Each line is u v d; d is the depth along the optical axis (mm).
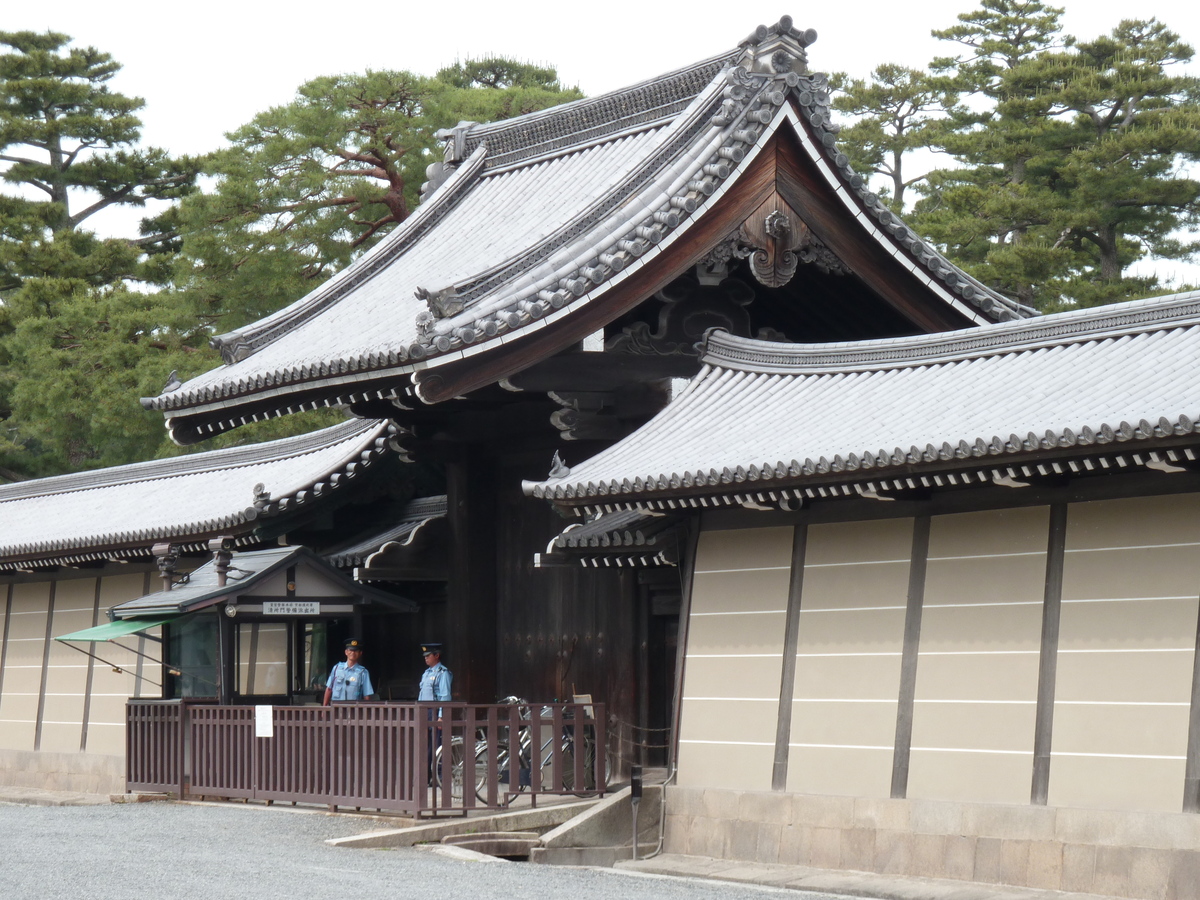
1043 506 13969
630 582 20422
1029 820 13453
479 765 19422
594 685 20797
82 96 55875
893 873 14453
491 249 22969
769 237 19938
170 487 27219
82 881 12359
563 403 19906
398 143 42094
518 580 22188
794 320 22453
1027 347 15695
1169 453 12188
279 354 22562
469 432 22422
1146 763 12758
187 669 21172
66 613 26547
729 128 20078
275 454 26281
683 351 20422
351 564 23078
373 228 42438
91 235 52562
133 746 21016
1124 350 14562
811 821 15305
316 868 13398
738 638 16656
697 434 17312
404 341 19203
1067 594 13617
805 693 15758
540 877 13633
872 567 15383
